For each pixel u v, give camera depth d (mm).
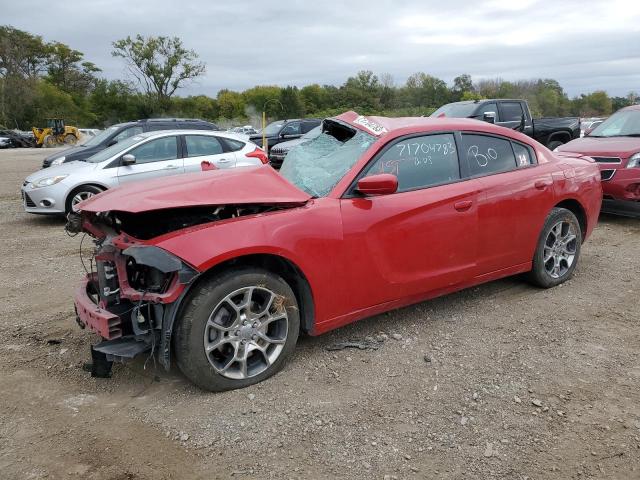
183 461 2742
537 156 4844
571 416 3070
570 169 5059
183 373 3270
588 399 3238
